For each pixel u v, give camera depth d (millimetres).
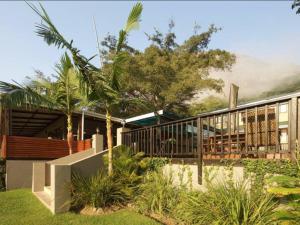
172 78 26547
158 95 26016
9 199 8625
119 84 8102
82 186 7293
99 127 18141
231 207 4723
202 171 6223
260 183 4852
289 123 4473
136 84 25000
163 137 8125
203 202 5270
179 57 31000
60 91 11523
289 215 3785
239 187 5043
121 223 5867
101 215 6602
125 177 7797
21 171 11484
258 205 4609
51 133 20094
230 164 5508
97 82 7891
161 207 6387
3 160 11297
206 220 4949
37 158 12023
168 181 7043
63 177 7141
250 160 5086
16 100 9812
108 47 28141
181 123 7172
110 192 7262
